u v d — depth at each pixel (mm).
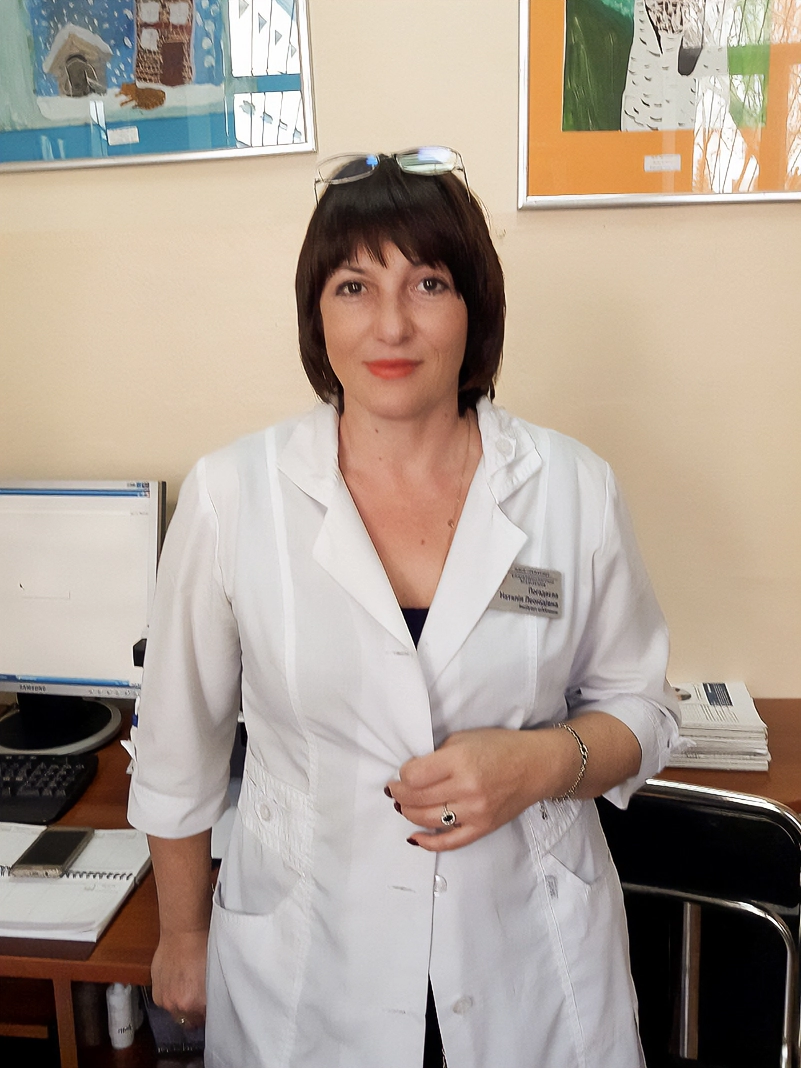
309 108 1411
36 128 1457
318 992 883
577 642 924
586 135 1391
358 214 807
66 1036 1060
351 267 825
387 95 1410
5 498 1516
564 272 1457
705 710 1470
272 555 875
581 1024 916
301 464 903
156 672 936
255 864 938
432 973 851
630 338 1477
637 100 1376
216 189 1469
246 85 1415
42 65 1431
